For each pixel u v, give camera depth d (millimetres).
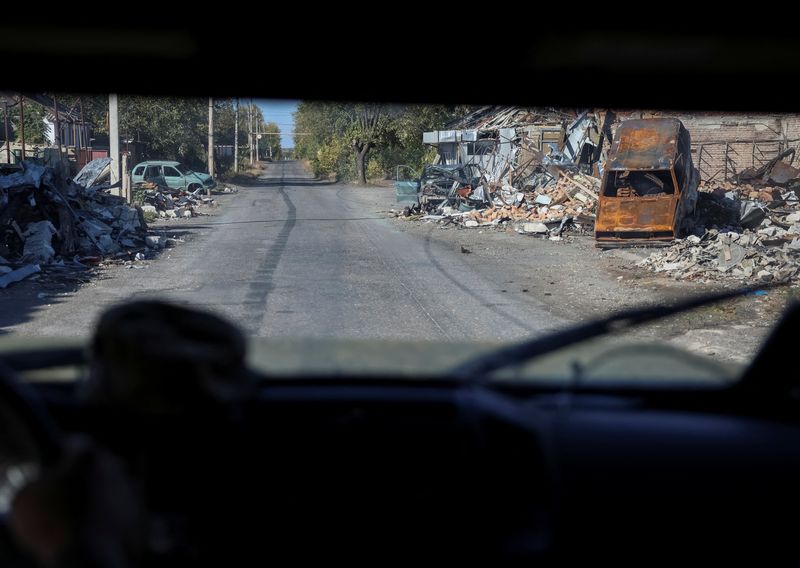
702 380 1969
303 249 18609
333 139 52438
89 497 1074
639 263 16781
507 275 15047
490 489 1577
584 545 1448
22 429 1219
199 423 1276
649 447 1705
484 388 1780
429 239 21656
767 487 1588
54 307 11133
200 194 38156
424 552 1450
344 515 1543
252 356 1975
